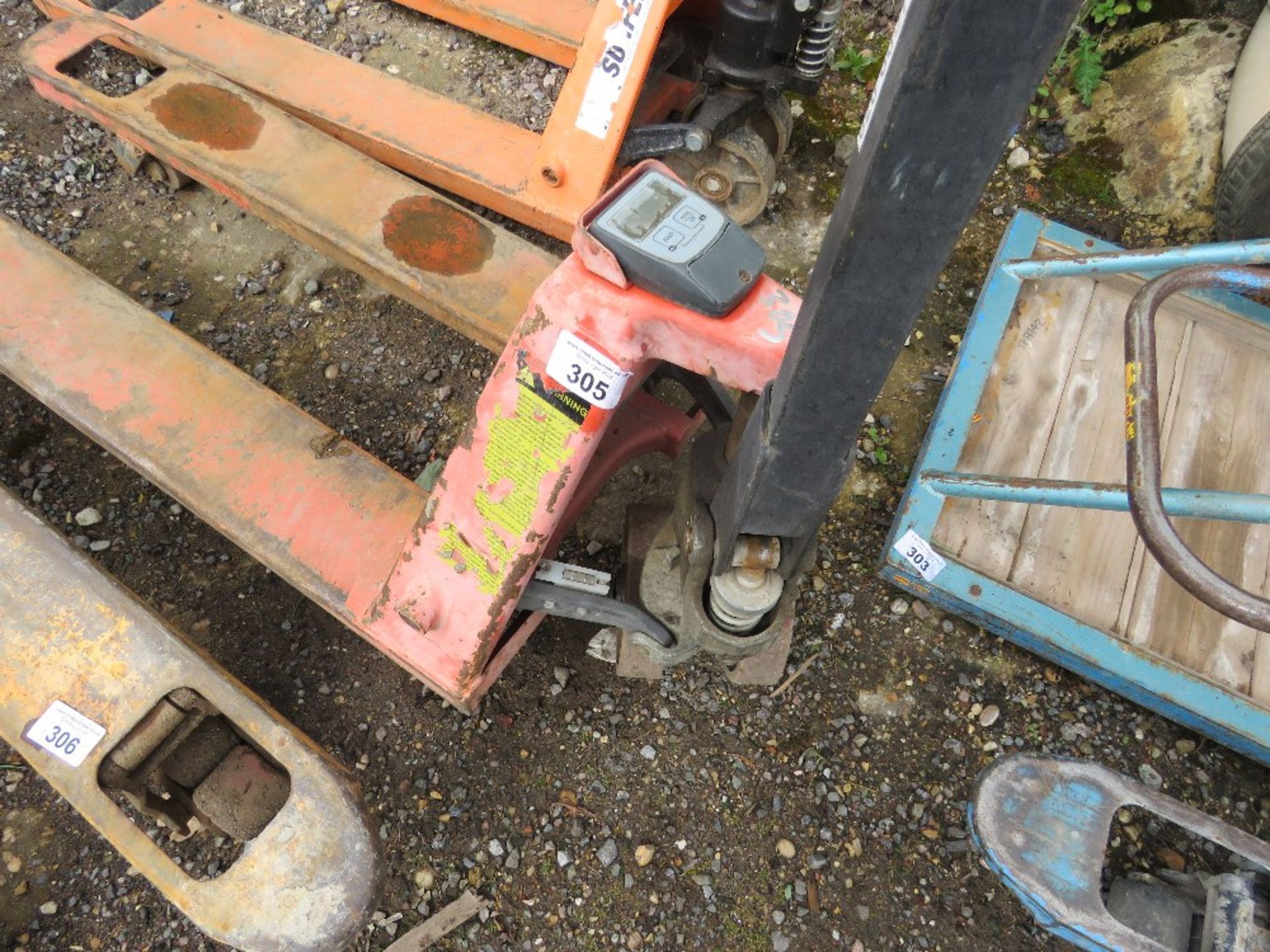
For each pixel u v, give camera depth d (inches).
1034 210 116.7
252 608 88.4
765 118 107.2
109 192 111.3
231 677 65.5
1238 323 97.0
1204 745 86.4
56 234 107.4
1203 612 85.2
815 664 88.7
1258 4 115.1
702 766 83.2
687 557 58.0
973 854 80.7
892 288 32.6
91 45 98.7
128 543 90.8
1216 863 81.2
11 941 73.9
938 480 82.7
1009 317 96.4
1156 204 115.2
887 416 102.3
